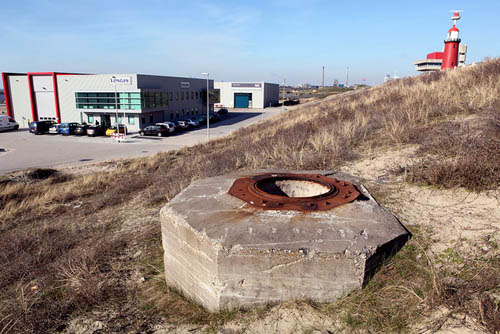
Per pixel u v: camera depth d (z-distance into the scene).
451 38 30.42
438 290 2.45
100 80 40.66
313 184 4.25
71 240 5.96
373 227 2.99
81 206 9.22
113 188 10.77
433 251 2.93
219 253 2.74
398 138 6.48
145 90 39.97
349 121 9.28
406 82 18.14
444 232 3.16
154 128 35.00
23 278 4.55
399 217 3.57
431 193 4.01
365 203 3.51
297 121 16.33
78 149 26.91
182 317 2.99
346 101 19.39
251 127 27.34
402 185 4.46
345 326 2.42
